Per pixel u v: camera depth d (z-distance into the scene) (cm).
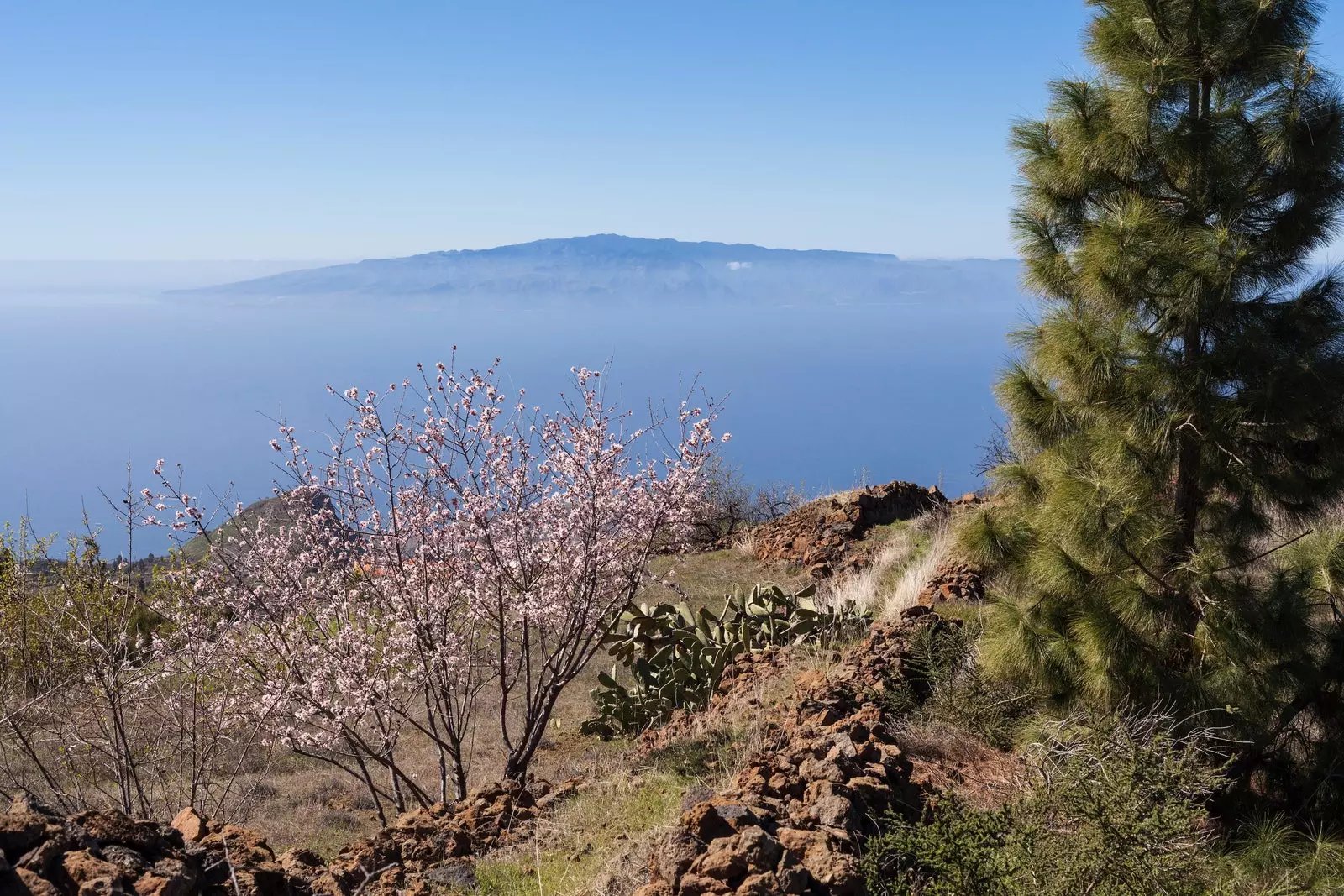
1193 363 681
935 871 444
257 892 364
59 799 729
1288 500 699
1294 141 655
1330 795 621
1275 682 642
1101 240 670
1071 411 743
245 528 880
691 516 976
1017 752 659
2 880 286
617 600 957
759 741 673
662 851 432
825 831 458
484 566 872
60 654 830
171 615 861
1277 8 664
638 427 936
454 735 875
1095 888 411
